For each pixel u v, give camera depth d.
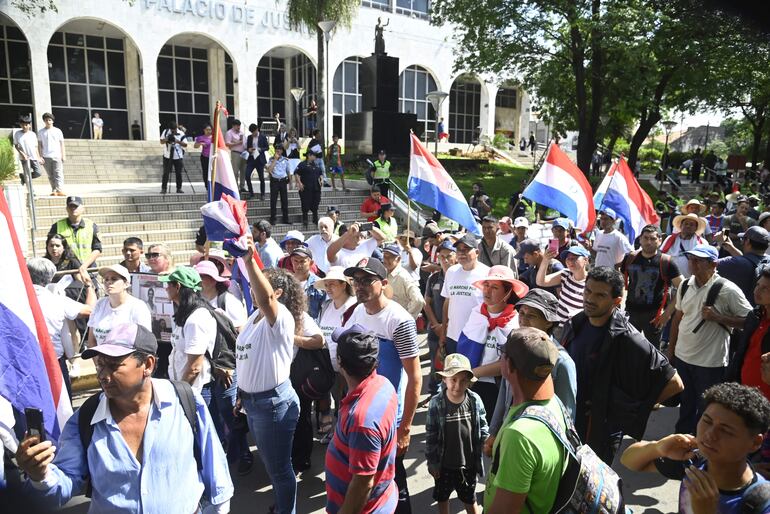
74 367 6.28
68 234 7.18
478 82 39.09
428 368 7.40
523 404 2.38
